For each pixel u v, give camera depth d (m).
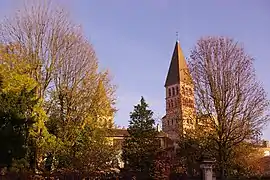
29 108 28.11
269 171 44.38
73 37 37.44
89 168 32.88
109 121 37.44
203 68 36.69
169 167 35.06
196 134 36.38
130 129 48.41
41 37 35.00
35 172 29.61
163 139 49.84
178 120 39.12
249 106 37.31
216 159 34.38
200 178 29.91
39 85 33.19
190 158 36.09
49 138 31.64
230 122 34.56
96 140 35.59
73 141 34.69
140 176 35.88
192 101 37.78
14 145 24.14
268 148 55.69
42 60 34.66
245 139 34.91
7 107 24.52
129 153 44.66
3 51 32.91
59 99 35.41
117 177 34.09
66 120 35.16
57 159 33.03
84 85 36.34
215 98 35.38
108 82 37.75
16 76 30.20
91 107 36.28
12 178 26.62
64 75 35.72
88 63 37.31
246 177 36.44
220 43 36.94
